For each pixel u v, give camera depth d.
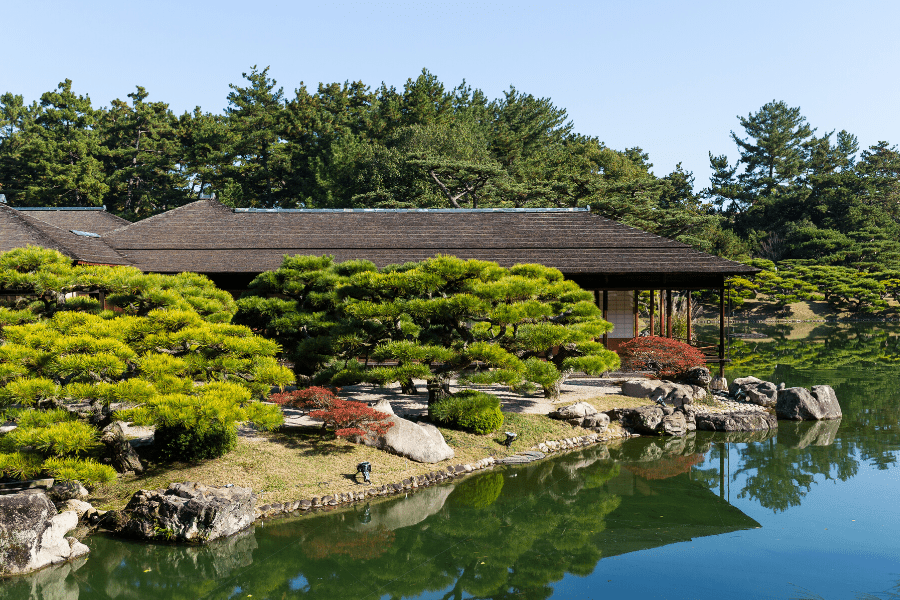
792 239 77.62
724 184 90.50
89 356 10.87
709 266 24.75
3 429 14.52
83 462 10.93
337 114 67.06
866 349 41.81
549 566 11.15
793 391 22.20
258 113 64.44
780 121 91.38
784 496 14.59
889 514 13.44
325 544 11.86
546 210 29.72
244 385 13.28
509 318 15.38
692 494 14.80
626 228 28.02
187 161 65.00
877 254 74.31
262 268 24.78
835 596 9.95
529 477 15.65
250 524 12.19
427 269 16.42
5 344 11.18
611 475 16.08
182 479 12.93
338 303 17.86
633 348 23.39
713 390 23.80
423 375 15.55
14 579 10.07
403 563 11.27
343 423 15.05
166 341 12.40
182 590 10.22
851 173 84.56
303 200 60.88
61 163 59.09
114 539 11.45
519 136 66.56
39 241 21.09
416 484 14.41
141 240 26.67
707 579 10.57
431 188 50.94
